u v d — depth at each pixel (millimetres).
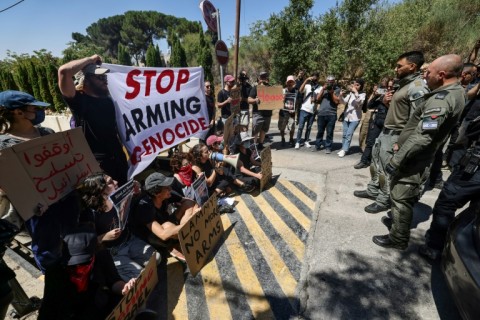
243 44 17188
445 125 2154
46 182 1826
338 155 5836
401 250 2779
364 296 2271
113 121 2824
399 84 3012
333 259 2707
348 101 5527
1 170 1549
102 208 2131
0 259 1586
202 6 4898
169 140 3178
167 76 3020
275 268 2631
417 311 2121
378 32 12125
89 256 1750
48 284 1708
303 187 4352
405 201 2537
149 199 2564
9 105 1960
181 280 2521
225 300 2293
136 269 2348
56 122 8383
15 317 2182
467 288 1654
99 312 1880
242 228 3287
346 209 3637
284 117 6477
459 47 12016
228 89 5930
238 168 4160
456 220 2117
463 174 2303
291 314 2141
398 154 2334
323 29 11922
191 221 2562
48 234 1903
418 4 12672
